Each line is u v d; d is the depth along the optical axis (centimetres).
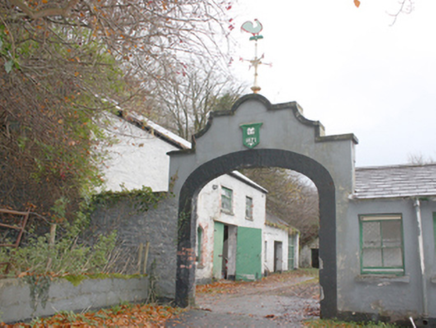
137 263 1115
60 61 786
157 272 1102
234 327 870
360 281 912
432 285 865
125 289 1004
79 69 812
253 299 1338
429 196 880
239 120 1101
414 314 865
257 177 3334
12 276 716
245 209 2217
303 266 3631
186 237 1095
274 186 3409
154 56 802
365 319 896
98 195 1209
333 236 952
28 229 1117
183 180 1131
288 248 3092
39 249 832
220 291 1558
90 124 1050
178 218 1114
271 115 1068
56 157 1029
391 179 1011
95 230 1188
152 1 771
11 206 1102
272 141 1055
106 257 1093
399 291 885
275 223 2722
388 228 959
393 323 875
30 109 838
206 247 1786
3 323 653
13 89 815
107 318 840
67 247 937
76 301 844
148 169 1614
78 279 852
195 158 1130
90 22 723
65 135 917
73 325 737
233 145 1095
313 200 3719
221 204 1953
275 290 1595
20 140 980
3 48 661
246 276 2061
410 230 900
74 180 1175
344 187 966
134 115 1077
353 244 936
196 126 2717
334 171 980
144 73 866
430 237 885
